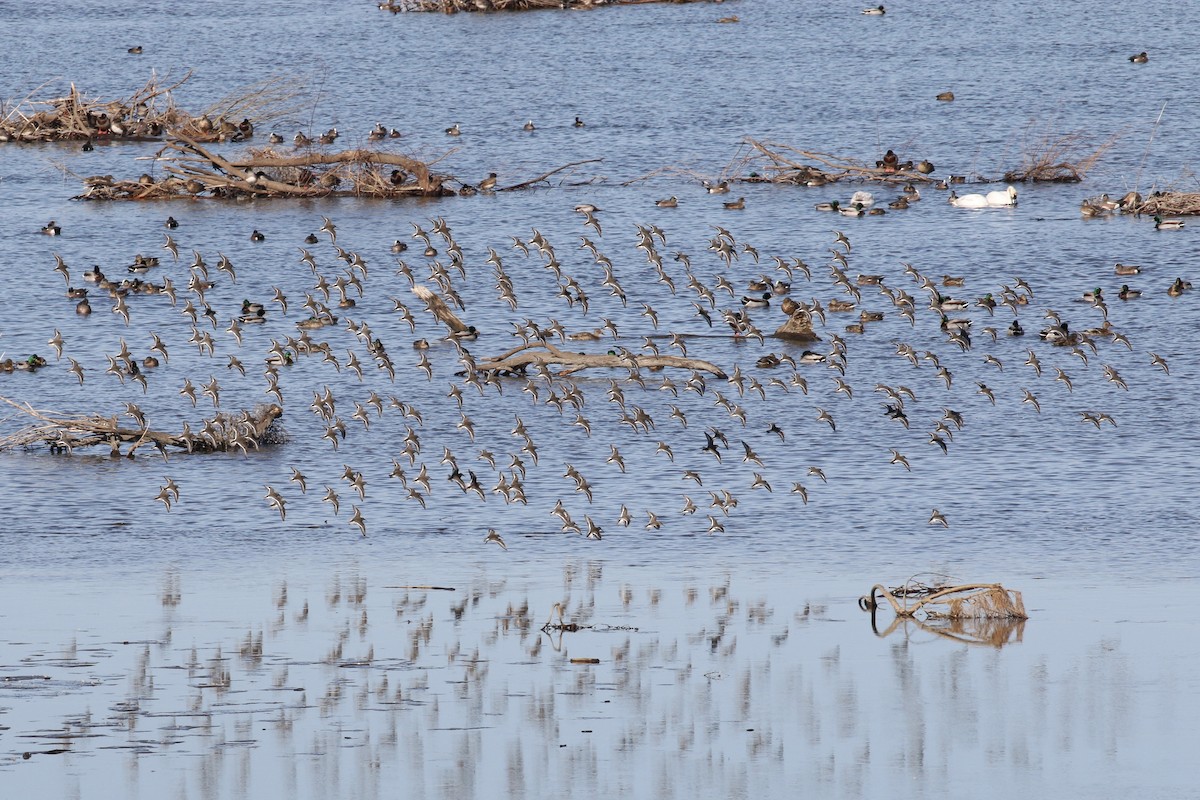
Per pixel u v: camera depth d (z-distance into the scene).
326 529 52.09
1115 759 35.53
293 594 45.75
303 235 95.69
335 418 63.72
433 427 63.78
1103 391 66.94
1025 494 54.78
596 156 114.62
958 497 54.59
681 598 45.47
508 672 39.94
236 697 38.12
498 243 92.81
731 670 40.16
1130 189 103.31
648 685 39.28
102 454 60.72
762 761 35.25
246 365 72.06
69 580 46.88
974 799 33.59
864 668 40.53
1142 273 84.62
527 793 33.50
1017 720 37.50
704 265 87.81
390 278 86.81
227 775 34.03
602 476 57.72
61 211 102.25
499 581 47.06
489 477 57.78
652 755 35.44
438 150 117.75
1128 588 45.94
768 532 51.50
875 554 49.25
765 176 107.81
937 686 39.28
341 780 33.91
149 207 103.69
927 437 61.62
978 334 75.56
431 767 34.62
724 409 65.62
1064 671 40.28
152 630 42.59
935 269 86.38
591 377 71.12
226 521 52.97
